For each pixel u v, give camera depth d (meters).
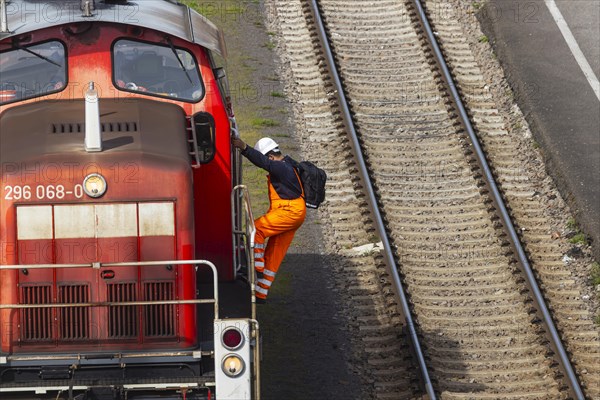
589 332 38.03
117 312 25.97
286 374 34.09
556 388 34.53
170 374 25.92
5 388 25.28
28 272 25.58
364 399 33.25
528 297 39.28
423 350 36.06
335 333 36.78
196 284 28.91
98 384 25.48
